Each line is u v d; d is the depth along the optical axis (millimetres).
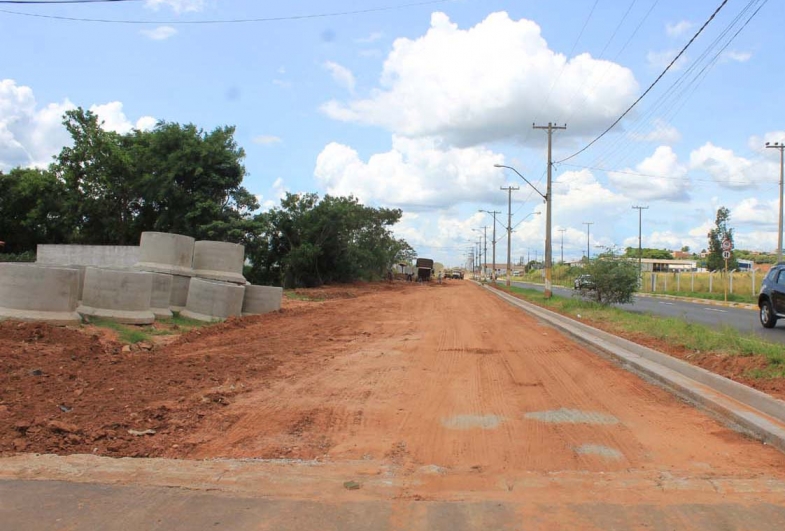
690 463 6043
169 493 5137
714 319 23172
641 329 16250
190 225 41031
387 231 78812
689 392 9086
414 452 6434
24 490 5141
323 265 55531
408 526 4504
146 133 45469
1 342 11117
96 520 4566
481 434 7113
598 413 8125
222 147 42969
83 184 43562
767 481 5480
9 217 47938
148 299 15805
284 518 4645
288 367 11438
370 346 14727
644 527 4480
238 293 19406
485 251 117938
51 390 8555
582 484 5430
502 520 4617
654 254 150875
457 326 20484
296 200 50812
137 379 9602
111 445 6441
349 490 5270
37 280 13078
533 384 10141
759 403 7812
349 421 7664
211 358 11969
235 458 6176
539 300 34469
